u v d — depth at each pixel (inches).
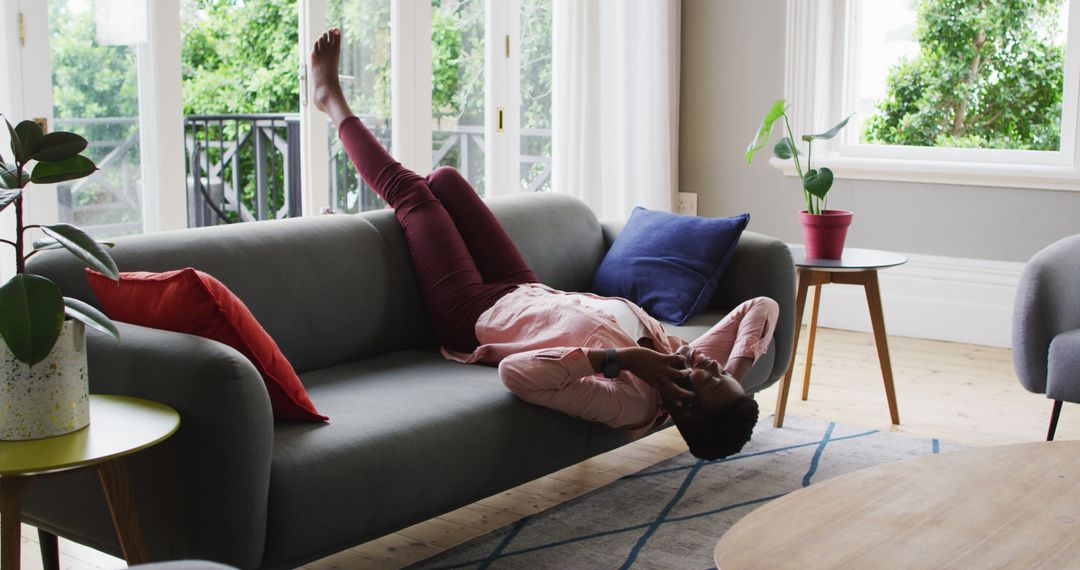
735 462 115.3
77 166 67.3
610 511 100.7
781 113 137.6
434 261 105.1
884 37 185.9
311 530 70.4
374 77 148.7
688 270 118.9
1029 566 56.2
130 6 117.1
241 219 245.0
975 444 122.3
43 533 80.3
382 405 82.6
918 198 179.0
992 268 173.5
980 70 178.7
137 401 69.2
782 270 118.3
